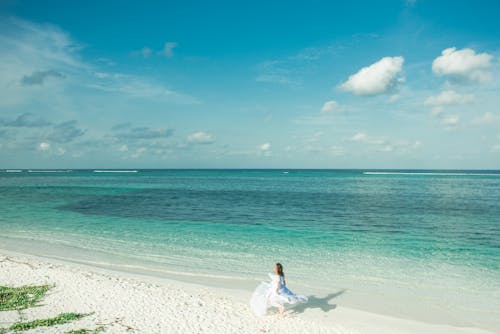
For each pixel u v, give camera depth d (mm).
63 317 9703
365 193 59500
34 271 14375
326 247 20203
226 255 18375
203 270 15641
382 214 33500
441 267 16031
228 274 15055
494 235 23438
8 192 60844
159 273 15078
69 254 18438
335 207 39562
